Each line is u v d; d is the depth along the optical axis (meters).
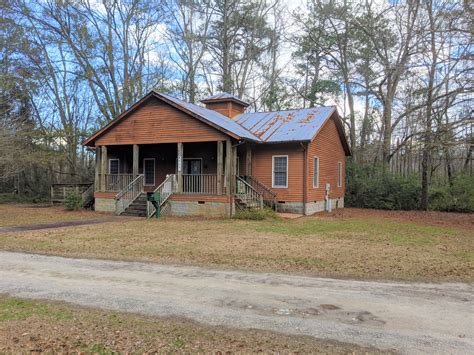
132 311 5.10
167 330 4.45
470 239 11.58
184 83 34.28
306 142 18.44
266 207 18.89
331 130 23.38
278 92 33.72
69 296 5.78
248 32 36.09
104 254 9.01
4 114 24.25
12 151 21.31
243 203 17.88
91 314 4.99
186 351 3.91
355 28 28.80
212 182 19.84
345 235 12.02
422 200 23.67
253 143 19.23
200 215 17.83
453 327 4.62
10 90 24.91
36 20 27.69
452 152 22.67
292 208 19.41
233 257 8.60
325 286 6.36
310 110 22.59
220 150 17.72
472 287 6.39
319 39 32.38
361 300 5.64
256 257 8.59
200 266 7.80
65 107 32.12
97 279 6.78
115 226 14.19
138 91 32.12
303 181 19.14
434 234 12.59
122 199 19.42
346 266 7.77
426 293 6.02
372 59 30.34
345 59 31.14
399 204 24.47
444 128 15.99
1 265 7.93
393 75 26.81
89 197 22.50
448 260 8.35
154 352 3.89
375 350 3.96
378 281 6.71
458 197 22.86
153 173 23.27
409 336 4.34
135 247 9.80
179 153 18.64
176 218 17.06
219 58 36.47
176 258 8.54
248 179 19.95
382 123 31.70
